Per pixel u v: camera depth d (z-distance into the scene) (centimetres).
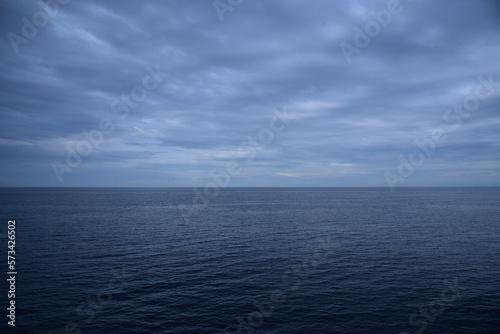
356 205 10912
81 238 4191
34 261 2973
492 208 9506
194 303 2025
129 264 2925
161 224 5728
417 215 7400
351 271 2731
